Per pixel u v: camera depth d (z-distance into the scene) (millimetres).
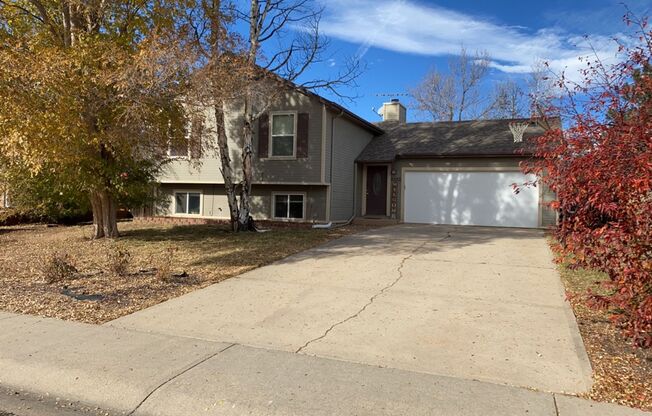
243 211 14812
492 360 4770
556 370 4508
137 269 9055
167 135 12008
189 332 5684
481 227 16406
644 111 4676
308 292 7395
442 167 17719
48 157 9930
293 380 4328
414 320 6035
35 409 4035
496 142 17562
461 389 4129
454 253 10430
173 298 7133
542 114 6211
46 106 9781
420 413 3732
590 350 5000
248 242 12180
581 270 8586
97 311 6512
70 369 4621
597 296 4965
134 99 10391
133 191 12375
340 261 9641
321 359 4836
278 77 13516
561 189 4895
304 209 16891
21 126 9445
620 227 4406
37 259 10094
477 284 7781
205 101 11906
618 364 4617
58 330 5758
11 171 11875
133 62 10195
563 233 5137
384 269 8875
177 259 10000
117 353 5004
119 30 11820
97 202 13117
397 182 18359
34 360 4840
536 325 5797
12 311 6527
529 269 8820
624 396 3979
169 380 4348
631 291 4395
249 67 12297
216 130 16016
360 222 18016
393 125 22266
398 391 4098
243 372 4504
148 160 12750
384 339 5395
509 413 3717
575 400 3926
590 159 4605
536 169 5332
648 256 4418
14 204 17656
